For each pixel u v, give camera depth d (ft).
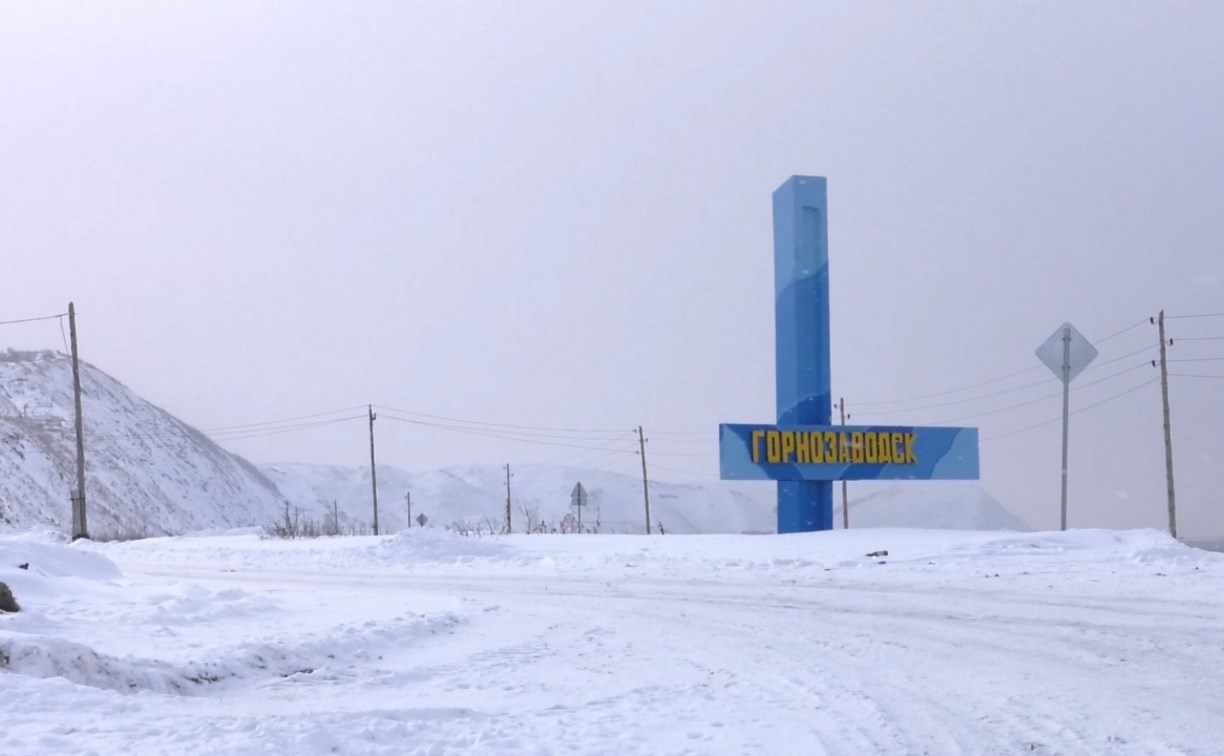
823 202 97.35
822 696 27.35
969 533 79.25
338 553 94.17
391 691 29.99
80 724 22.88
